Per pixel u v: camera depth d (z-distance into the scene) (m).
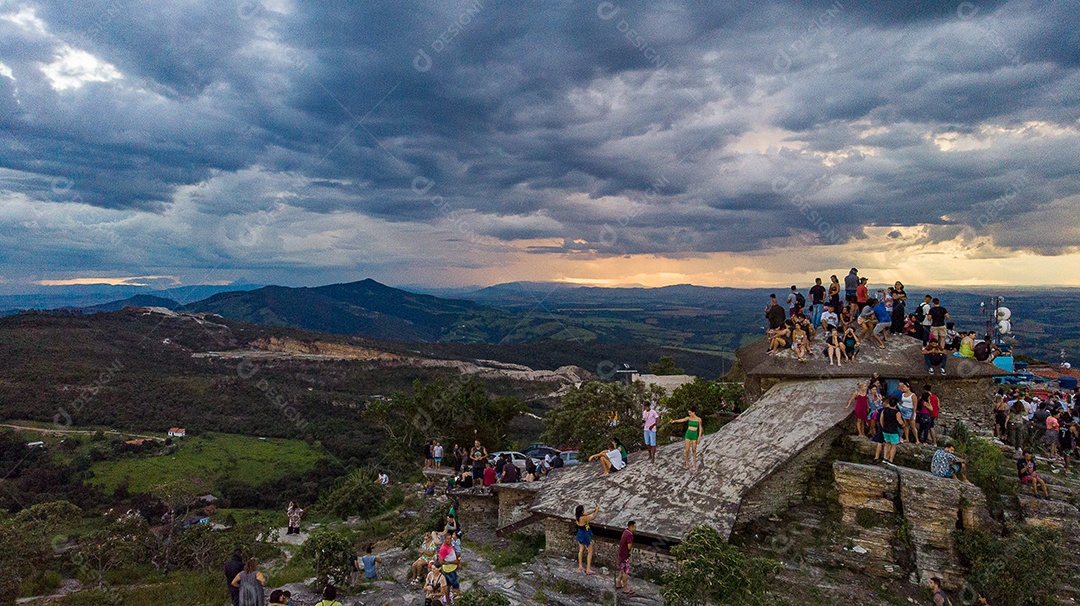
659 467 19.30
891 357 22.33
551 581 16.31
